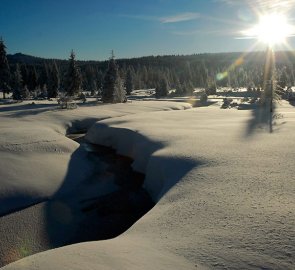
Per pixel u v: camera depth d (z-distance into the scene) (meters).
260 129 26.97
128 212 16.33
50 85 79.81
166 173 17.33
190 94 101.06
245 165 16.02
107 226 14.93
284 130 25.73
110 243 9.66
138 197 18.14
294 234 8.84
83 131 37.50
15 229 14.26
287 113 41.91
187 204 12.26
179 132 26.69
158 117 38.34
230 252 8.31
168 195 13.98
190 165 17.27
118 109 50.06
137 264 8.02
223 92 106.94
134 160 24.03
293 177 13.61
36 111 44.44
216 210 11.21
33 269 8.06
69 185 19.48
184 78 151.50
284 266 7.57
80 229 14.62
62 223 15.05
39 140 25.19
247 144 20.72
